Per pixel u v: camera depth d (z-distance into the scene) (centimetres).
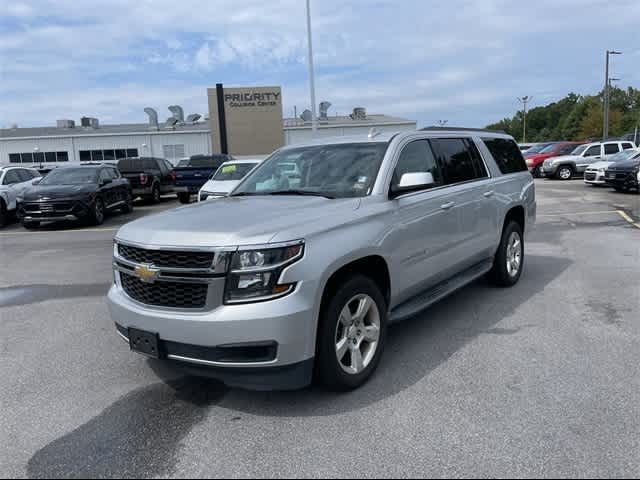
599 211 1427
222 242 335
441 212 490
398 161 464
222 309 333
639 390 378
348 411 361
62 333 548
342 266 373
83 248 1116
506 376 407
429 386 394
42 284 778
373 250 395
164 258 353
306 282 339
